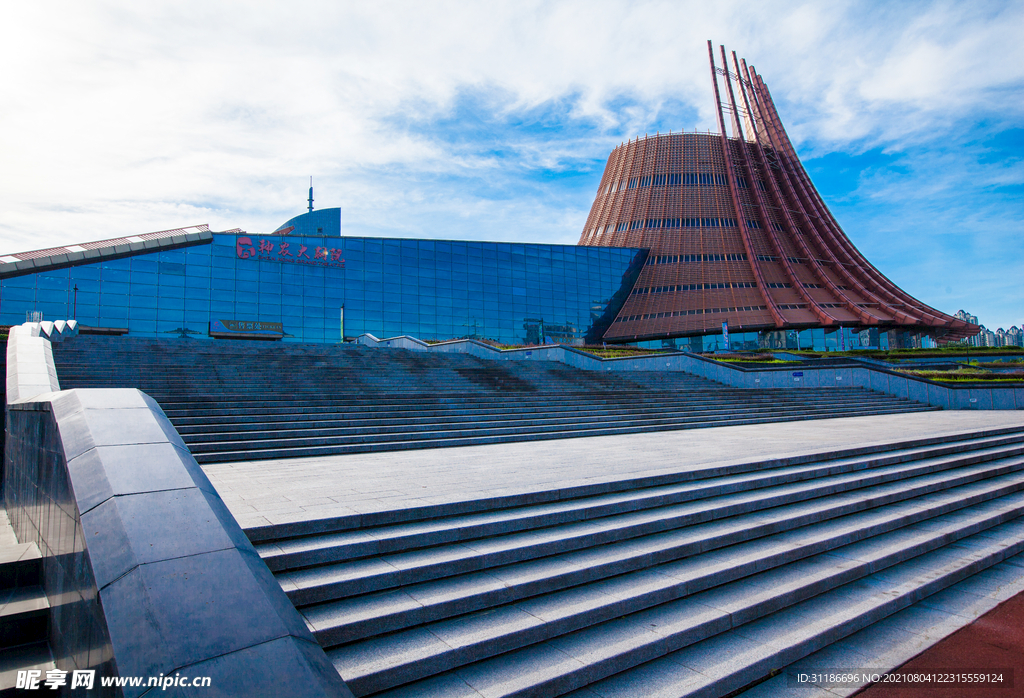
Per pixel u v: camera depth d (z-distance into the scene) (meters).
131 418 3.63
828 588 4.64
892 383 20.27
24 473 5.33
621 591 3.97
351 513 4.37
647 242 60.84
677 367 22.42
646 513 5.32
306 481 5.98
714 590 4.33
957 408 18.62
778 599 4.25
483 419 11.06
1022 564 5.72
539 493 5.21
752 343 53.53
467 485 5.68
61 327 17.00
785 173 65.44
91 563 2.37
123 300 34.19
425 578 3.79
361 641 3.15
